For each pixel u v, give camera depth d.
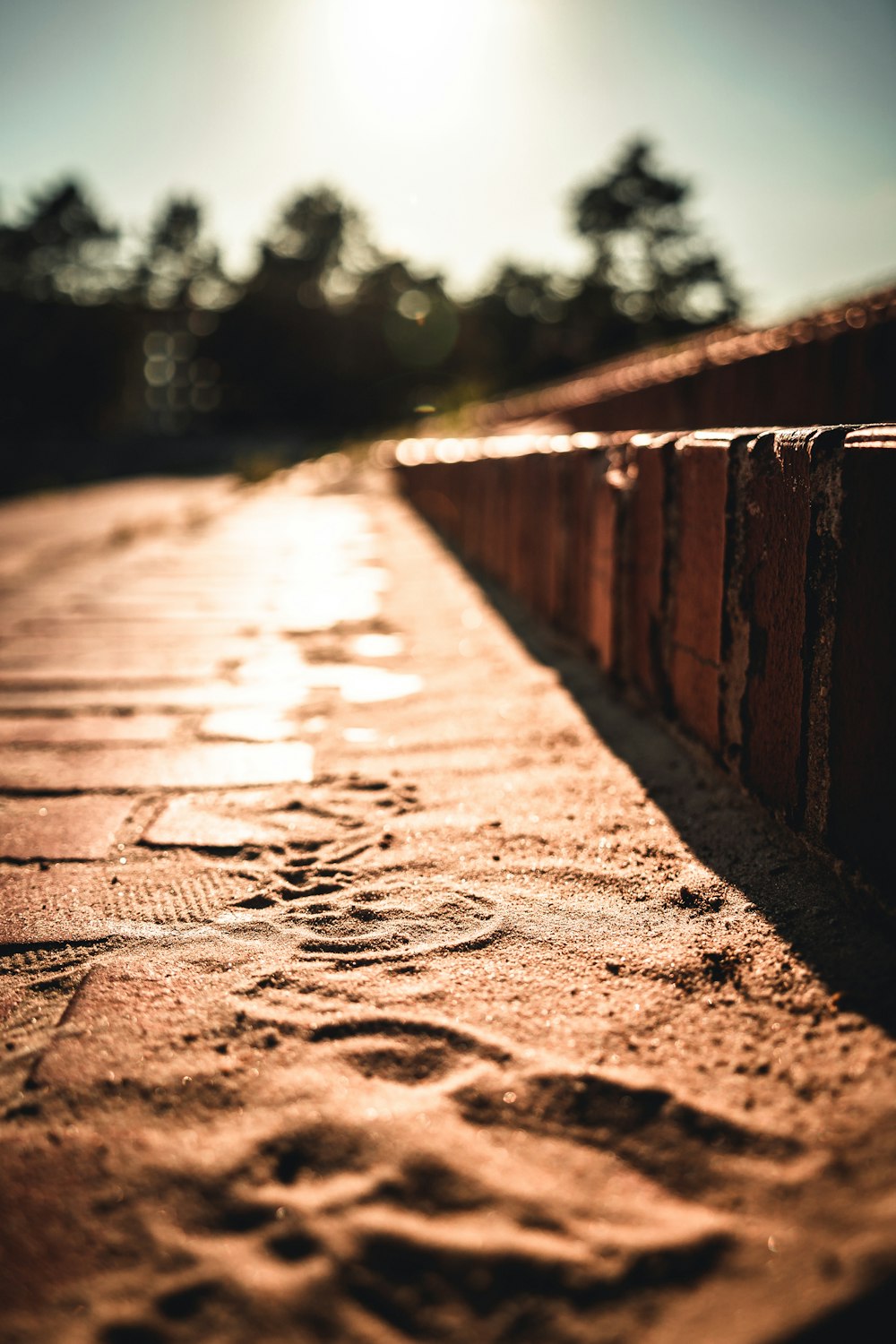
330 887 0.54
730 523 0.58
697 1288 0.34
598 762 0.66
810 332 0.99
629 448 0.73
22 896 0.54
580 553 0.83
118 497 4.38
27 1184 0.39
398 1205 0.38
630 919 0.51
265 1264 0.35
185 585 1.34
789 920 0.50
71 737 0.73
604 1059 0.44
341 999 0.47
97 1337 0.33
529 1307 0.33
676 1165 0.39
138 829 0.60
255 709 0.78
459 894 0.53
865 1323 0.32
